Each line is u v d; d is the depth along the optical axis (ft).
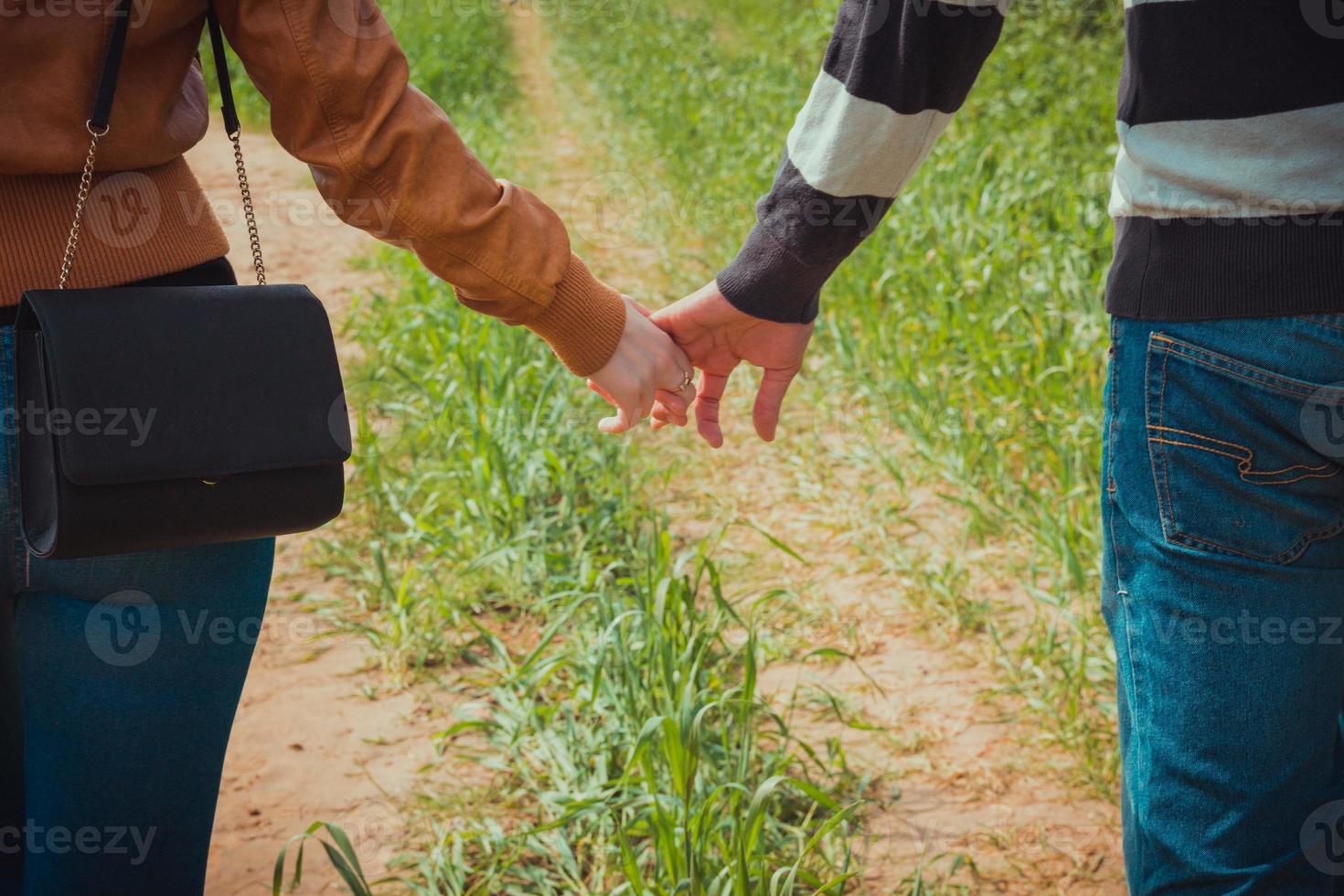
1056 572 11.25
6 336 4.16
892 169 5.68
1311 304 4.32
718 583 9.15
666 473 13.70
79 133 4.01
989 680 10.14
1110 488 4.91
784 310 6.27
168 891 4.86
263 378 4.33
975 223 18.03
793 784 7.08
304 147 4.52
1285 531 4.51
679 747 7.47
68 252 4.12
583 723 9.38
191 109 4.50
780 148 26.08
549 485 13.10
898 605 11.32
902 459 14.39
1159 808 4.78
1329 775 4.76
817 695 9.93
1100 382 13.93
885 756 9.20
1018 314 15.57
